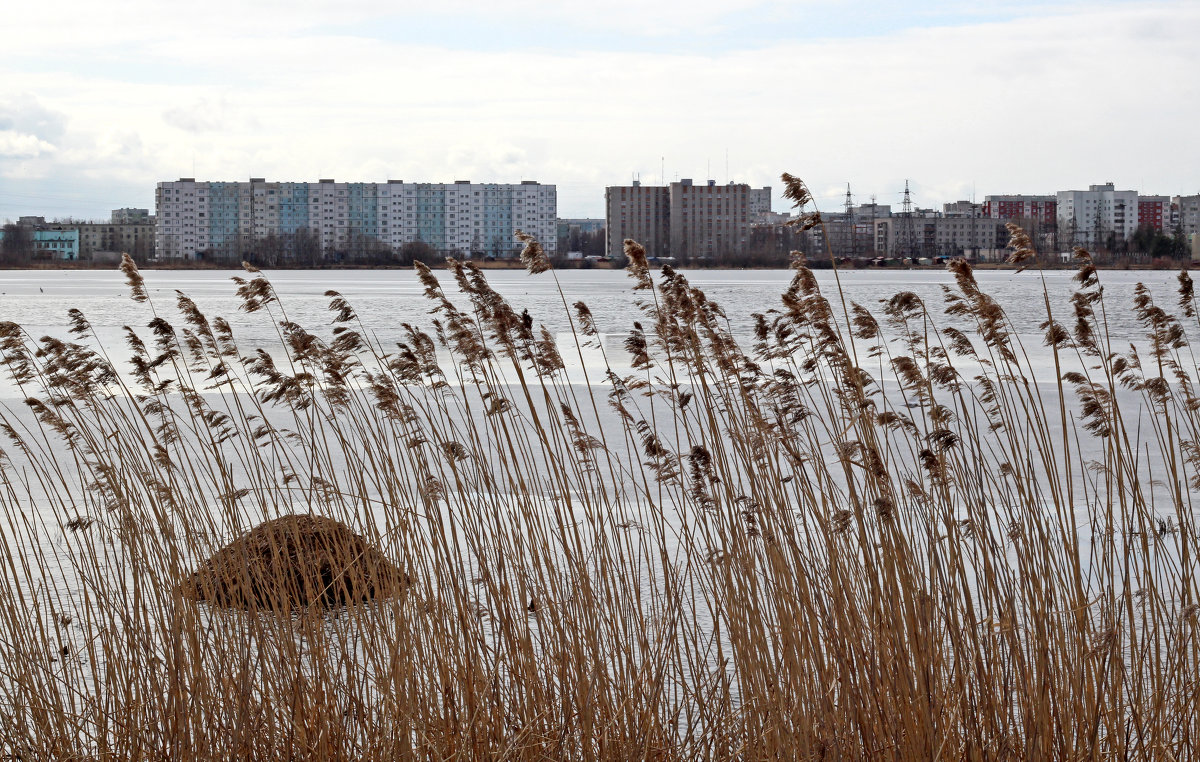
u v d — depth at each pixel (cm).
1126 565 534
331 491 654
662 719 540
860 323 580
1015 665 511
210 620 573
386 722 531
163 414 653
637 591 598
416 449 635
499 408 618
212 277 14988
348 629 586
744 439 607
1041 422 572
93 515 893
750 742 500
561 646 555
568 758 525
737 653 525
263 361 648
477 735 527
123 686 566
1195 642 525
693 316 602
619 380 634
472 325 620
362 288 9075
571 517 598
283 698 542
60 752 538
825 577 546
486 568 585
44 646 584
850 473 521
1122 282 9181
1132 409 1689
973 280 585
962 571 516
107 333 3762
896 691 487
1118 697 508
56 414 652
